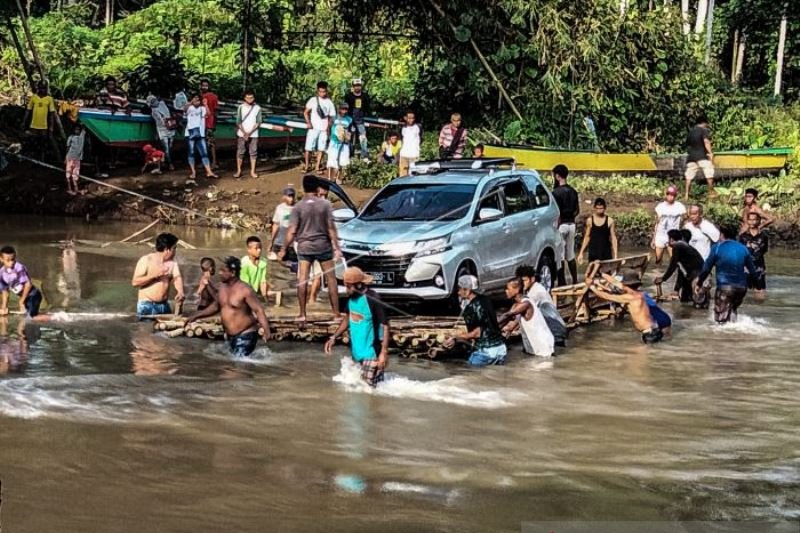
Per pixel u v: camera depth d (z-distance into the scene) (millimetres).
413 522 6949
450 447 8570
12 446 8211
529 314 12297
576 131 28781
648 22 29891
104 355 11391
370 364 10414
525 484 7758
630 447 8750
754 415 9883
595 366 11828
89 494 7266
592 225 16422
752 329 14266
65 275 16422
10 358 11102
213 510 7043
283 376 10766
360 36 33688
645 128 30719
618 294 13891
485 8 28922
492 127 29203
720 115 32125
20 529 6590
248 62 34188
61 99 30719
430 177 15000
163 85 29938
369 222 14219
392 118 31375
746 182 27562
